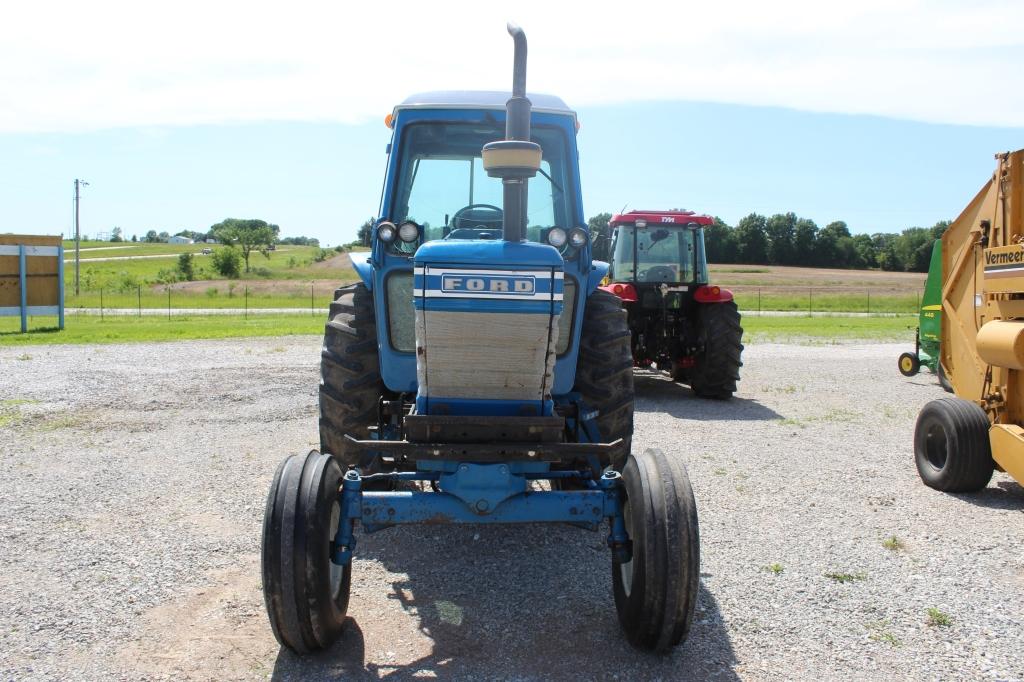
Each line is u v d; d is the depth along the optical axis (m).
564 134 4.68
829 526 5.14
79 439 7.28
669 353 10.80
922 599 4.05
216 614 3.80
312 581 3.21
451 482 3.58
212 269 70.25
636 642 3.46
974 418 5.77
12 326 20.34
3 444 7.05
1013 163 5.73
